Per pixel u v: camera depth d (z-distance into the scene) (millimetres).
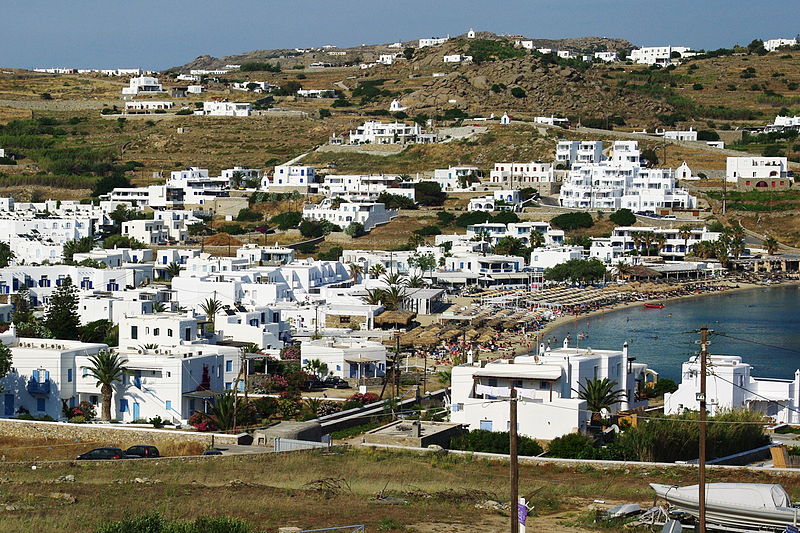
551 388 172125
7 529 110625
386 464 146750
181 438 163875
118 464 146000
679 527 111562
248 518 117125
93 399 191375
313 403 194000
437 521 117188
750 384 190000
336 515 118938
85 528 111938
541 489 133000
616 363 188375
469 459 149625
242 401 185000
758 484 119562
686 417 162500
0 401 191125
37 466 145250
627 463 144875
